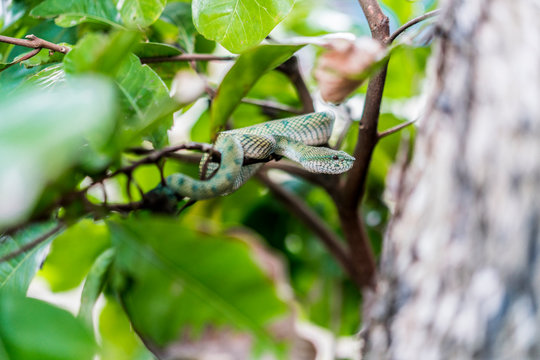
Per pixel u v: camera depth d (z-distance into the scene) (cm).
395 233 84
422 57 108
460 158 81
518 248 74
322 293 110
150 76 87
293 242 114
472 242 79
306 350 85
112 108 57
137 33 77
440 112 82
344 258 106
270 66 88
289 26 112
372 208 113
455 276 80
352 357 104
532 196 74
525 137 75
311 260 112
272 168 103
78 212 83
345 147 110
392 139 108
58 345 76
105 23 95
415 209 83
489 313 76
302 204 107
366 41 86
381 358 83
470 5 81
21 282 86
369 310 86
